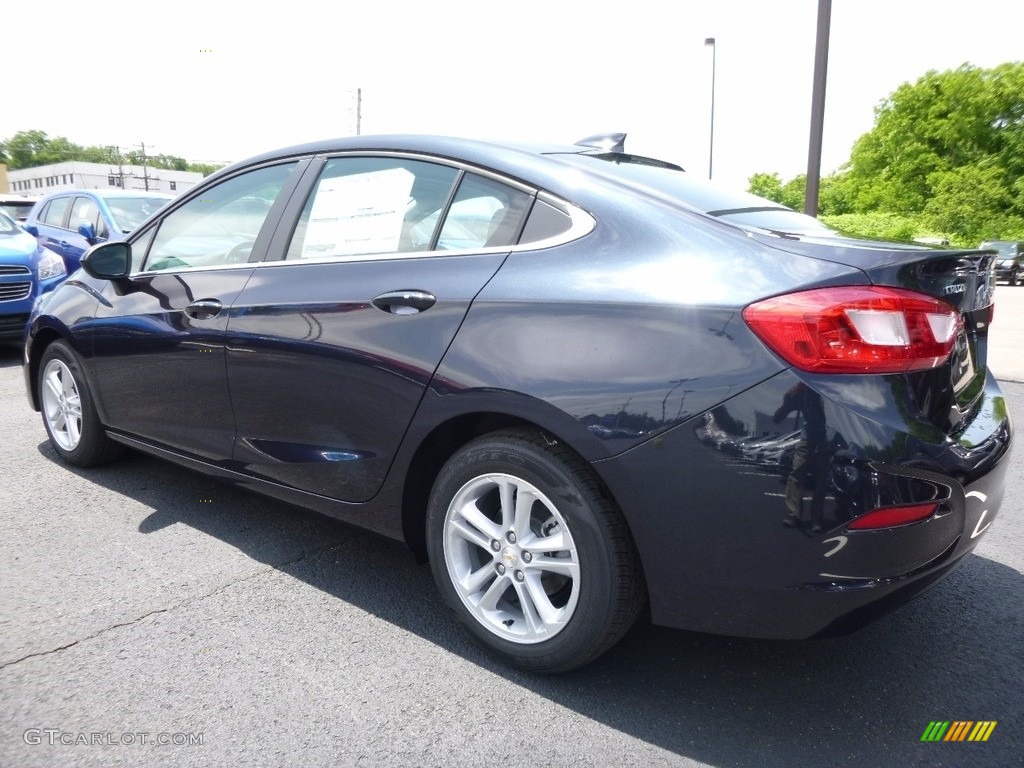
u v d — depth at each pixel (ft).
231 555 10.52
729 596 6.84
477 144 8.94
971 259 7.43
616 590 7.22
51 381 13.62
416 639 8.61
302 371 9.14
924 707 7.63
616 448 6.88
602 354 7.03
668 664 8.29
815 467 6.32
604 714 7.41
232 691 7.57
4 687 7.52
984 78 170.50
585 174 8.20
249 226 10.50
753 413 6.45
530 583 7.73
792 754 6.93
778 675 8.13
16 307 23.38
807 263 6.69
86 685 7.59
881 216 133.08
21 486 12.80
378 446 8.56
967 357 7.74
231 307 10.00
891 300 6.43
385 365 8.30
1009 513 12.67
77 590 9.44
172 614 8.96
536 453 7.42
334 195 9.73
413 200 8.97
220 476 10.75
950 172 168.76
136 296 11.62
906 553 6.48
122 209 30.73
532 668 7.82
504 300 7.69
